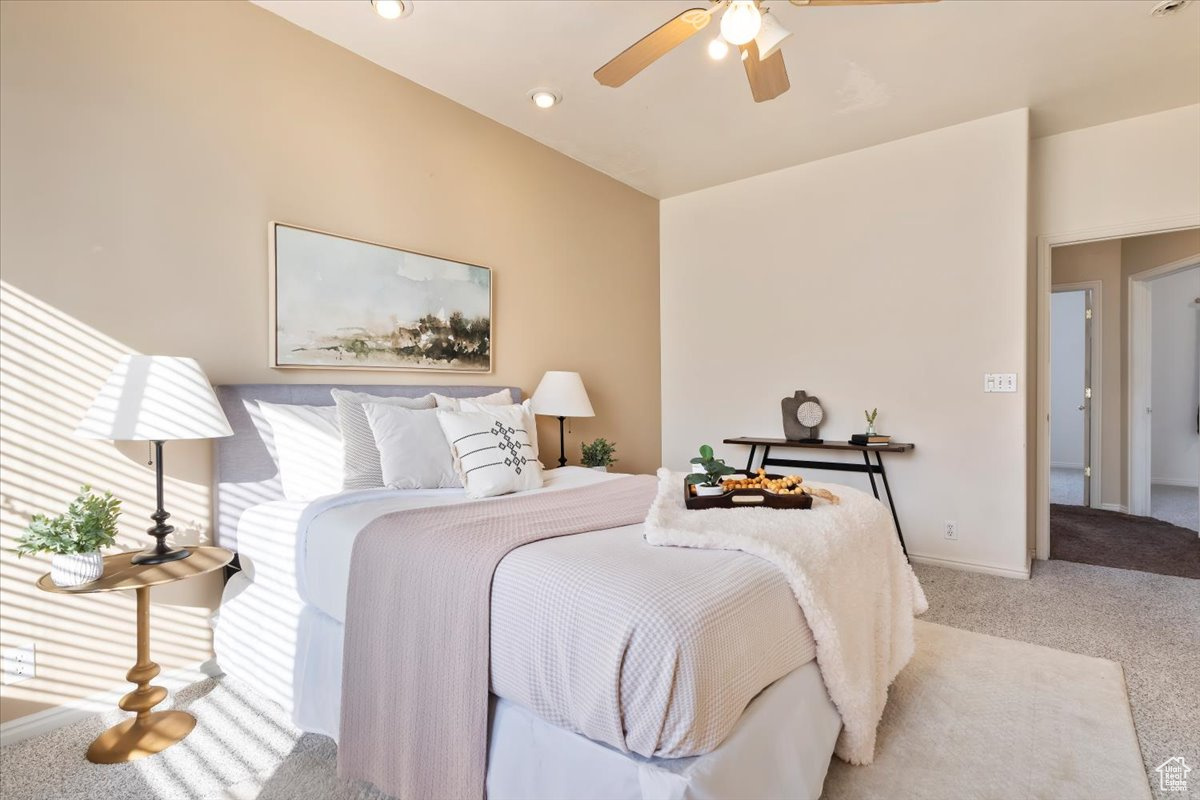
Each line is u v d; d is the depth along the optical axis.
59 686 1.86
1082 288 5.05
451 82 2.95
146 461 2.07
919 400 3.59
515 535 1.48
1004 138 3.28
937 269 3.52
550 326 3.75
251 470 2.22
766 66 1.99
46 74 1.86
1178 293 5.86
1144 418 4.73
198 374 1.87
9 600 1.77
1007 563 3.30
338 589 1.69
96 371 1.95
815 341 3.99
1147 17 2.41
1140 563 3.50
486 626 1.26
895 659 1.97
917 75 2.86
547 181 3.72
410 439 2.29
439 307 3.03
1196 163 3.13
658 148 3.76
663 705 1.01
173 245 2.13
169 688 2.09
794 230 4.07
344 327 2.62
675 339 4.71
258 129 2.37
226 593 2.12
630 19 2.44
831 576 1.51
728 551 1.42
